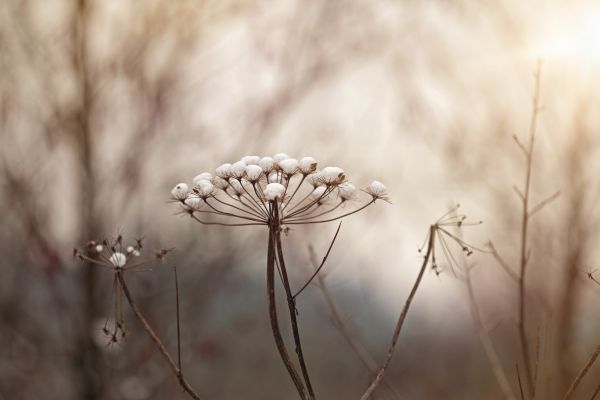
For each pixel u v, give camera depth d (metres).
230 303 6.80
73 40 6.11
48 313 6.35
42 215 6.03
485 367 6.67
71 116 6.01
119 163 6.11
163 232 6.30
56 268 6.02
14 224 6.18
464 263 2.69
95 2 6.16
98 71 6.14
